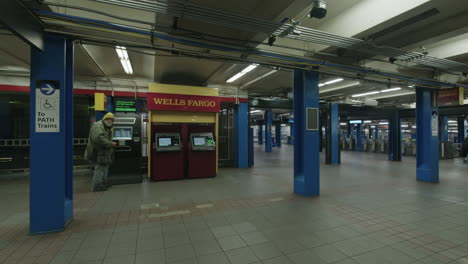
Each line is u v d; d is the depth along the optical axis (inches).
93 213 143.7
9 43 176.4
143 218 135.4
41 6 103.2
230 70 261.7
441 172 320.2
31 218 112.1
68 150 130.4
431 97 249.6
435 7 111.2
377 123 967.0
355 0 136.6
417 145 259.4
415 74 222.7
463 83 252.1
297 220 132.6
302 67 175.9
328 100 408.2
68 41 125.3
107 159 198.2
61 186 116.7
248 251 97.9
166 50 138.4
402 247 102.1
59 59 116.0
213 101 265.1
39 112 113.0
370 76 197.6
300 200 173.2
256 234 114.2
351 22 142.8
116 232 115.8
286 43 176.6
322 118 642.8
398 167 360.2
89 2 132.0
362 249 100.1
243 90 346.9
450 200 174.7
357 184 232.2
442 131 577.6
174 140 247.9
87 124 311.3
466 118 606.9
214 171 267.1
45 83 113.7
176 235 112.7
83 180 251.6
